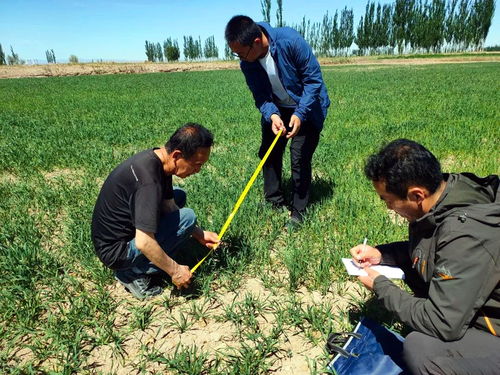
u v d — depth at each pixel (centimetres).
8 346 251
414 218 191
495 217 166
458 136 678
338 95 1415
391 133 736
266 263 338
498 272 162
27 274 316
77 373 233
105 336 256
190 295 297
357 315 269
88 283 318
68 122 1024
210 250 335
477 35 6303
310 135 394
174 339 260
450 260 168
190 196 457
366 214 415
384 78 2284
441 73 2603
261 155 436
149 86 2292
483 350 173
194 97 1562
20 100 1647
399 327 254
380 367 209
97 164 605
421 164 172
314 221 394
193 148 251
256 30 349
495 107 1002
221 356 244
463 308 165
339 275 313
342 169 550
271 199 446
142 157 258
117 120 1035
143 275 296
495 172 514
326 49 7125
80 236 357
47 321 273
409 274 253
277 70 382
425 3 6194
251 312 272
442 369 172
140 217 251
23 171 604
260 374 229
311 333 258
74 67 4294
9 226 395
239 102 1338
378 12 6531
